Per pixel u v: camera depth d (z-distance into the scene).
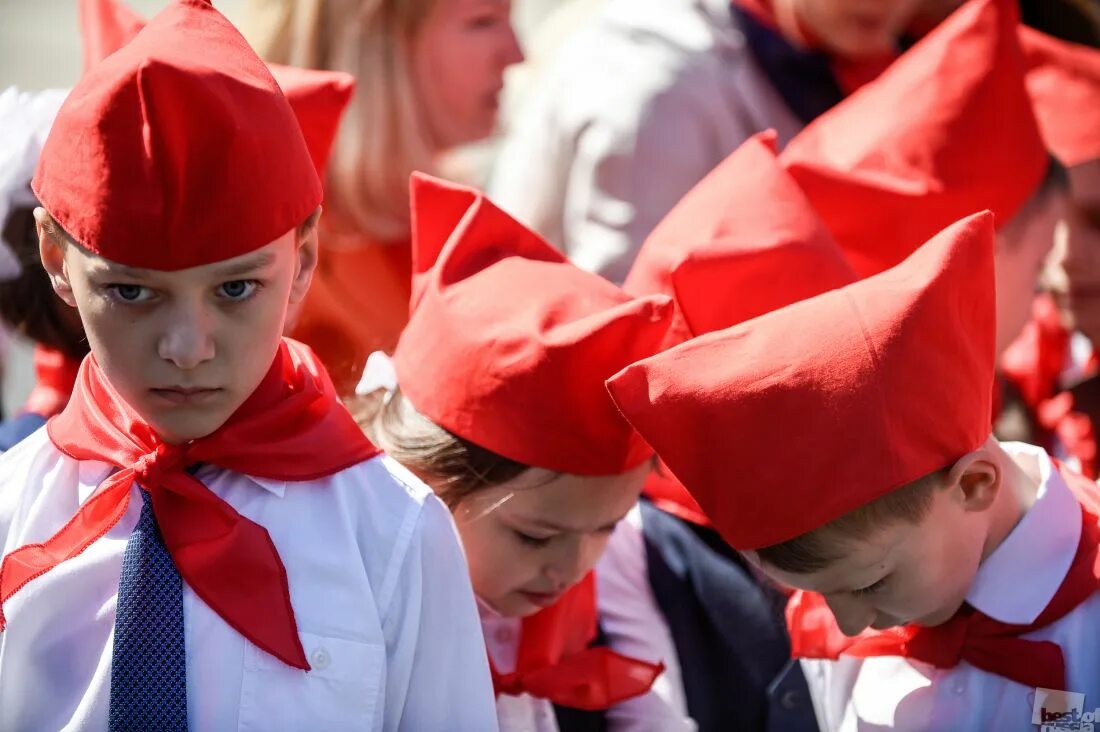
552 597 6.46
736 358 5.68
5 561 5.34
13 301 6.99
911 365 5.61
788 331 5.69
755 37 8.88
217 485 5.58
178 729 5.28
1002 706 6.14
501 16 9.41
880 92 7.73
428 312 6.55
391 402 6.71
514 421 6.18
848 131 7.70
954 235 5.78
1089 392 9.41
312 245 5.57
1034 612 6.07
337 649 5.45
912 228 7.36
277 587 5.41
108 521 5.38
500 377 6.19
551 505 6.23
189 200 4.93
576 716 7.04
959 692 6.27
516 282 6.43
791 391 5.58
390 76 9.02
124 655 5.31
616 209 8.77
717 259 6.57
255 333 5.16
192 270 4.99
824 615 6.56
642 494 7.60
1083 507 6.34
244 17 9.41
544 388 6.11
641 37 8.95
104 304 5.06
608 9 9.30
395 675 5.61
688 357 5.71
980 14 7.60
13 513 5.62
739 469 5.66
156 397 5.14
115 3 7.04
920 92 7.55
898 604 5.90
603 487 6.23
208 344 5.07
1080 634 6.05
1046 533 6.12
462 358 6.31
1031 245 7.85
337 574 5.50
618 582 7.34
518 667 6.69
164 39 5.10
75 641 5.46
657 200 8.73
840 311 5.70
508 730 6.66
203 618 5.41
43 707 5.44
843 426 5.56
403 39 9.09
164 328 5.03
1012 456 6.50
